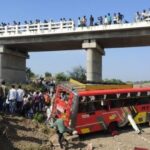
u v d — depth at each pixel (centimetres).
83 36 4416
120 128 2972
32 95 2942
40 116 2836
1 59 4853
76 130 2573
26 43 4719
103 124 2741
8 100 2734
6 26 4706
